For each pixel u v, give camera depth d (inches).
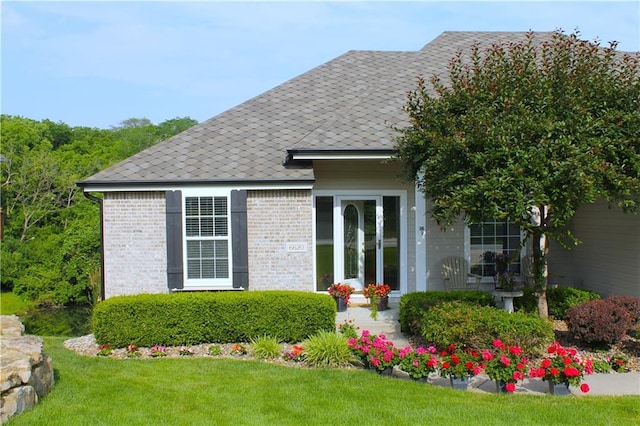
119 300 436.8
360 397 298.0
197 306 437.7
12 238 1294.3
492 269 559.5
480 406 282.2
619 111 363.6
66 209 1445.6
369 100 584.1
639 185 350.3
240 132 571.8
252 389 314.8
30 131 1667.1
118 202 501.7
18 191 1423.5
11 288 1223.5
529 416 266.2
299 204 503.5
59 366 367.2
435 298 439.2
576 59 398.3
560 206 353.4
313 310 438.3
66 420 263.4
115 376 344.5
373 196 562.9
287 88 650.8
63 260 1099.3
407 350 343.0
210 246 501.0
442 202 370.3
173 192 494.6
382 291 516.4
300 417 268.4
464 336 356.2
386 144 494.0
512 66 386.6
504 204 349.4
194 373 353.1
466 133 362.3
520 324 355.3
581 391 308.3
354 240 567.8
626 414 268.7
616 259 518.0
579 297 487.2
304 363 382.6
